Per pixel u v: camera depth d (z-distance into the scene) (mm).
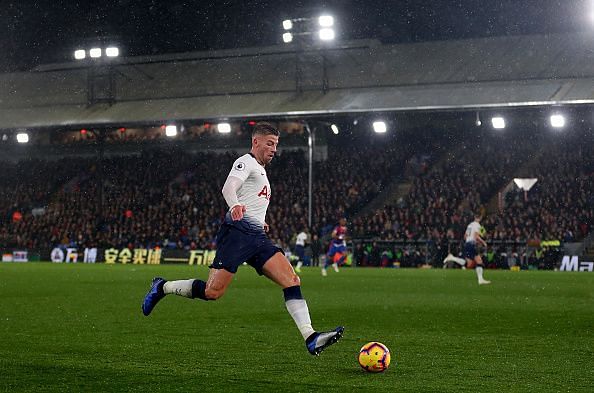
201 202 51344
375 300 15789
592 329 10344
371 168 51312
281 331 9914
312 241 44094
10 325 10570
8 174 58344
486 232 42625
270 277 7109
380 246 43688
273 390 5941
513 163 49281
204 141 55469
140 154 56938
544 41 44812
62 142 58188
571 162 47719
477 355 7883
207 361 7391
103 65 48938
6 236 53062
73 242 50531
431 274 30781
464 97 41438
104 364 7172
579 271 36438
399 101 42594
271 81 47656
